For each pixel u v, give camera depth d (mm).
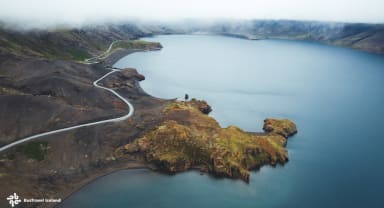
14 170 147375
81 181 151375
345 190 148625
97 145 173250
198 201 140500
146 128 187625
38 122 182875
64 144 169000
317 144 196875
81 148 169125
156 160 166250
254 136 186125
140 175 159250
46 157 159375
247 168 163500
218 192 147000
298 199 141625
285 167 167625
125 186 150375
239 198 142750
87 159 163875
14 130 174250
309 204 138500
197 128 188125
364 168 168500
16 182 140000
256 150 171375
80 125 187000
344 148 192250
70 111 196125
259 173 161500
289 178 157500
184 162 164875
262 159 169750
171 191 147375
